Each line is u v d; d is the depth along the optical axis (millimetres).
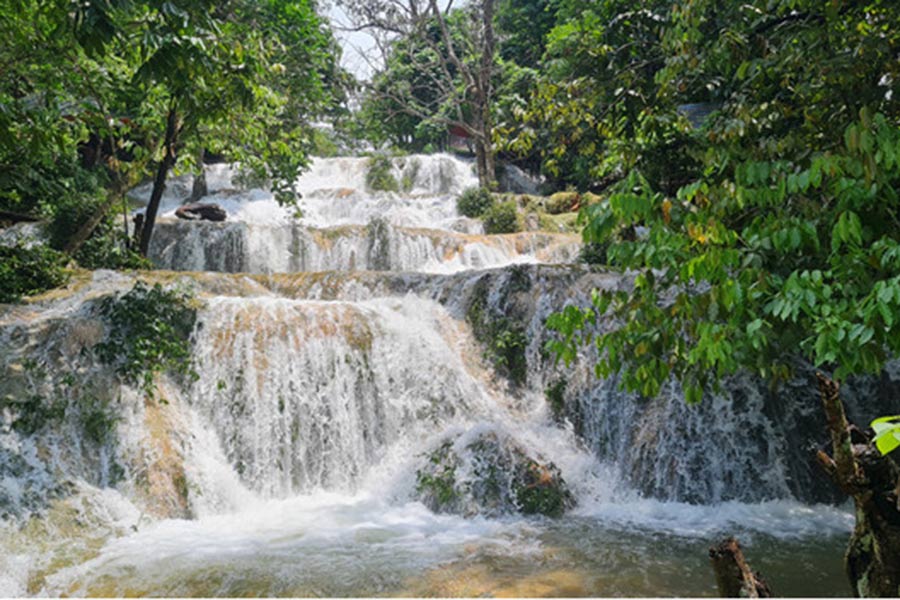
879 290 3170
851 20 5785
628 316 4664
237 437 8000
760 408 8156
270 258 15773
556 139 8891
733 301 3684
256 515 7070
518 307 10445
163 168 13672
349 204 22078
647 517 7062
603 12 9688
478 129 26391
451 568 5457
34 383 7379
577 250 16516
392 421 8891
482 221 19719
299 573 5344
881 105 5469
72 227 13695
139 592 5004
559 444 8758
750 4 6512
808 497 7812
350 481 8281
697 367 4730
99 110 11547
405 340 9594
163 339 8367
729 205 3875
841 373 3701
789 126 6426
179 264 15727
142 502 6820
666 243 3873
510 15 30719
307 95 16125
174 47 5461
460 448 7730
